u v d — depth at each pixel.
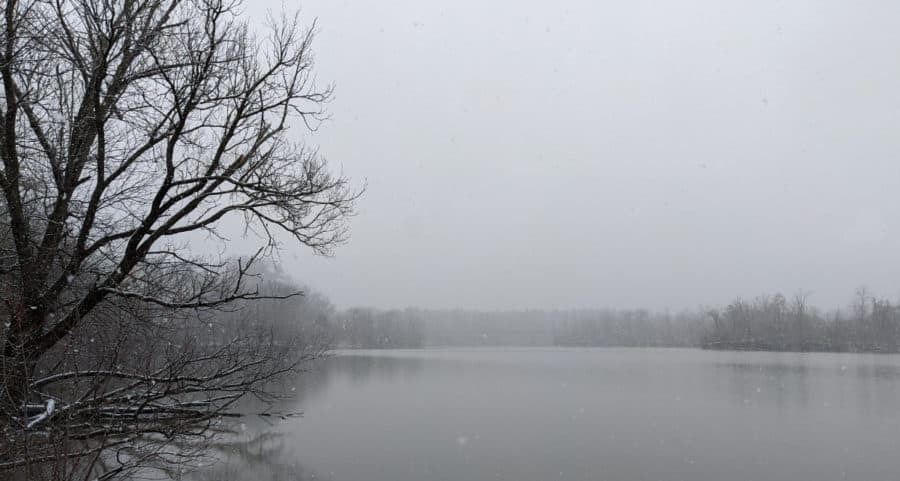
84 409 7.79
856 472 17.56
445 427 24.06
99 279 8.33
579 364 62.38
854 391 35.75
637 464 18.38
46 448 6.95
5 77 7.29
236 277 12.70
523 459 18.73
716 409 28.92
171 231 8.26
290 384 38.91
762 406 29.95
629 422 25.52
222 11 7.77
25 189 8.12
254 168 8.55
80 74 8.07
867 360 66.69
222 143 8.41
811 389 36.97
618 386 39.19
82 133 7.92
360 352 97.44
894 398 32.38
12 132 7.46
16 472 6.89
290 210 8.91
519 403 30.94
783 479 16.86
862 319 88.00
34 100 7.68
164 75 7.48
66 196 7.97
